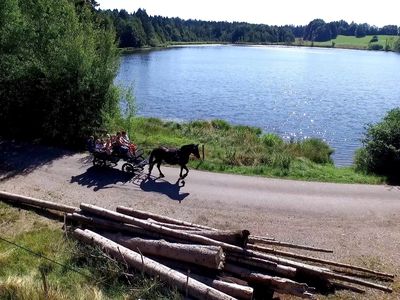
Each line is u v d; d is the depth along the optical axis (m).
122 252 11.09
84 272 10.89
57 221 14.01
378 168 21.94
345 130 39.19
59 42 22.70
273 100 55.56
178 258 10.87
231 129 33.31
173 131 30.38
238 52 175.00
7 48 23.16
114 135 20.78
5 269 10.85
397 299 10.93
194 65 105.19
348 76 89.31
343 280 11.31
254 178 19.55
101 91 23.34
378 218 15.97
